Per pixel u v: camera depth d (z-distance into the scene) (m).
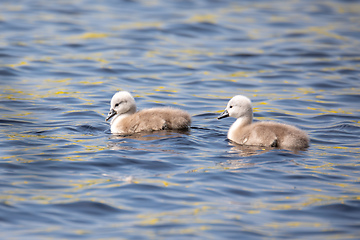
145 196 10.49
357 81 21.59
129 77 21.67
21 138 14.09
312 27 31.28
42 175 11.48
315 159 12.73
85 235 9.05
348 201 10.42
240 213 9.89
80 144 13.63
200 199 10.42
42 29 29.08
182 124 15.02
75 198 10.36
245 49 26.64
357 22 32.62
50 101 18.19
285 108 18.00
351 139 14.52
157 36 28.66
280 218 9.75
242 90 20.38
